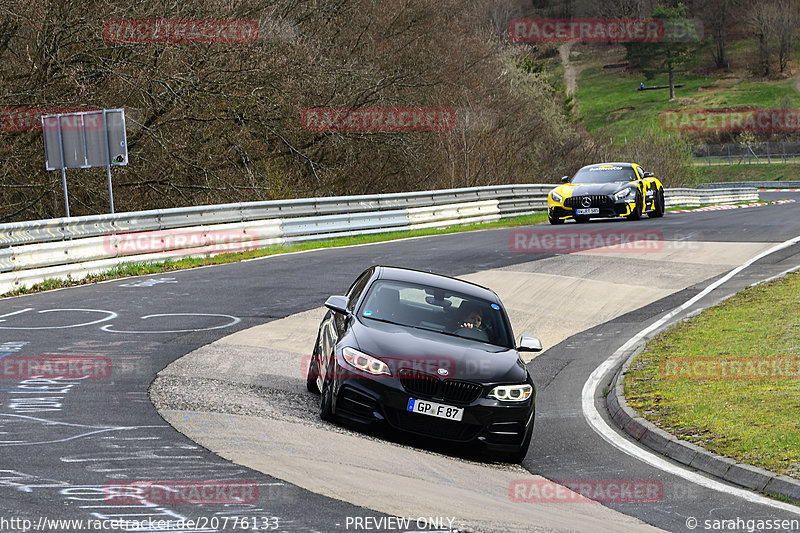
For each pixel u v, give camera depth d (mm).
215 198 49062
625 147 111500
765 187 145125
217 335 19859
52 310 22016
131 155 45750
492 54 78250
